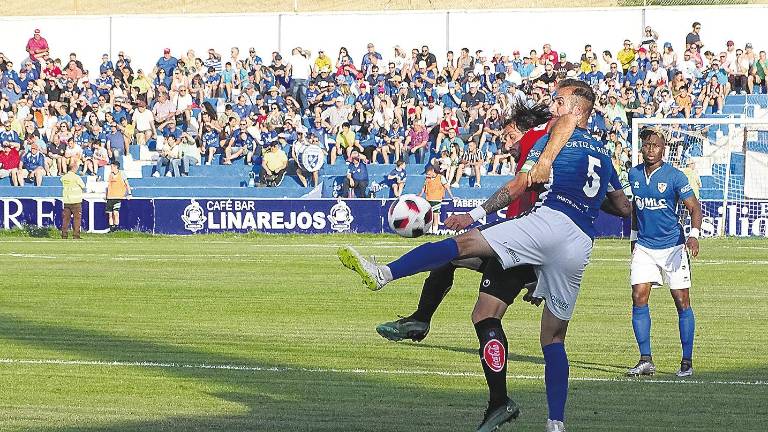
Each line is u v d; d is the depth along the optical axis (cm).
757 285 2194
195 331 1463
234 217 3950
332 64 5019
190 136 4447
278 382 1066
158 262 2717
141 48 5109
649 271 1162
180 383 1055
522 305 1792
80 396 983
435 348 1319
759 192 4056
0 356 1228
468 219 820
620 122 4153
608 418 905
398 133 4322
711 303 1870
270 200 3931
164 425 852
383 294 1970
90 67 5141
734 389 1055
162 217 3969
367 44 5000
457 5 5688
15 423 858
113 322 1557
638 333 1153
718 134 4172
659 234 1173
